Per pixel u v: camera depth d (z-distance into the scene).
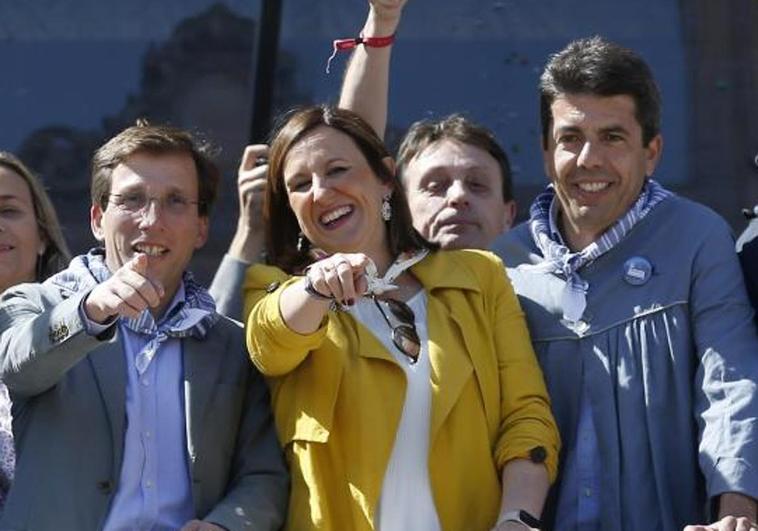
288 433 7.05
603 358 7.26
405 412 6.97
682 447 7.16
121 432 6.97
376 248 7.30
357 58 8.20
